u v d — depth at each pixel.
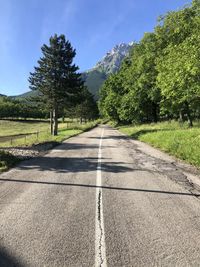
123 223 6.10
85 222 6.16
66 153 18.98
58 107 47.34
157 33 33.59
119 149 20.97
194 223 6.11
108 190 8.95
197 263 4.43
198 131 20.73
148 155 17.25
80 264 4.41
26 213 6.73
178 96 25.50
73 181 10.23
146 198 8.05
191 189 9.10
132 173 11.74
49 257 4.62
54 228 5.82
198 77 19.78
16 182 10.06
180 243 5.12
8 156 15.40
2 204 7.43
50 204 7.44
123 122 78.81
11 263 4.44
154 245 5.04
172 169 12.62
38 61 45.06
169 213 6.76
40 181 10.23
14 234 5.52
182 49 19.92
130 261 4.50
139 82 40.06
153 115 49.00
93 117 130.12
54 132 44.97
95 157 16.75
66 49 45.00
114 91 70.38
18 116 145.88
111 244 5.09
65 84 44.78
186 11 27.34
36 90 45.72
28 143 28.73
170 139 20.22
